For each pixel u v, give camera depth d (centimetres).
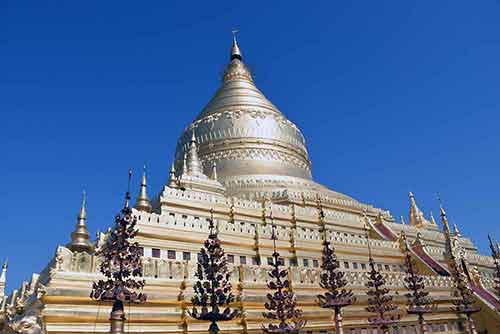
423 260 6159
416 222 9400
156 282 3253
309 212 6256
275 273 3225
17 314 3369
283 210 6012
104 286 2444
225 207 5444
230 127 7819
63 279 2927
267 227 4988
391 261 5997
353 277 4478
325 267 3562
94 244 3753
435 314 5016
